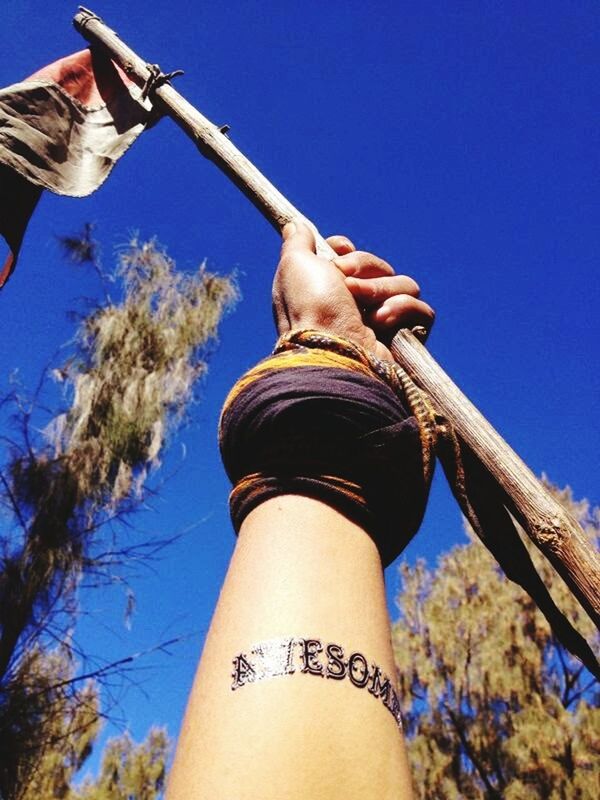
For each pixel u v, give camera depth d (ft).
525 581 1.40
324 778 0.77
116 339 7.61
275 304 1.49
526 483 1.33
